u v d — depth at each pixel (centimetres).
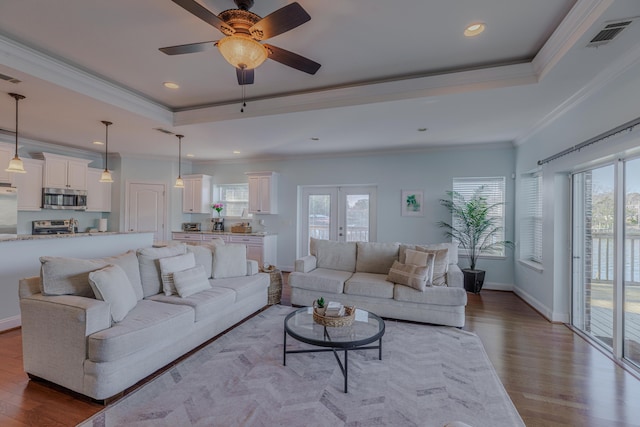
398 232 577
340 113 359
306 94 346
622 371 250
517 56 271
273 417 191
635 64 228
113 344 198
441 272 364
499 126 414
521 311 404
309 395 214
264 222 678
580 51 225
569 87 285
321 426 183
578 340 311
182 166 707
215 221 700
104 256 413
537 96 307
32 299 220
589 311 333
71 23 226
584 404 207
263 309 402
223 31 188
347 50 261
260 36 188
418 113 359
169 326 239
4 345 285
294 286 405
